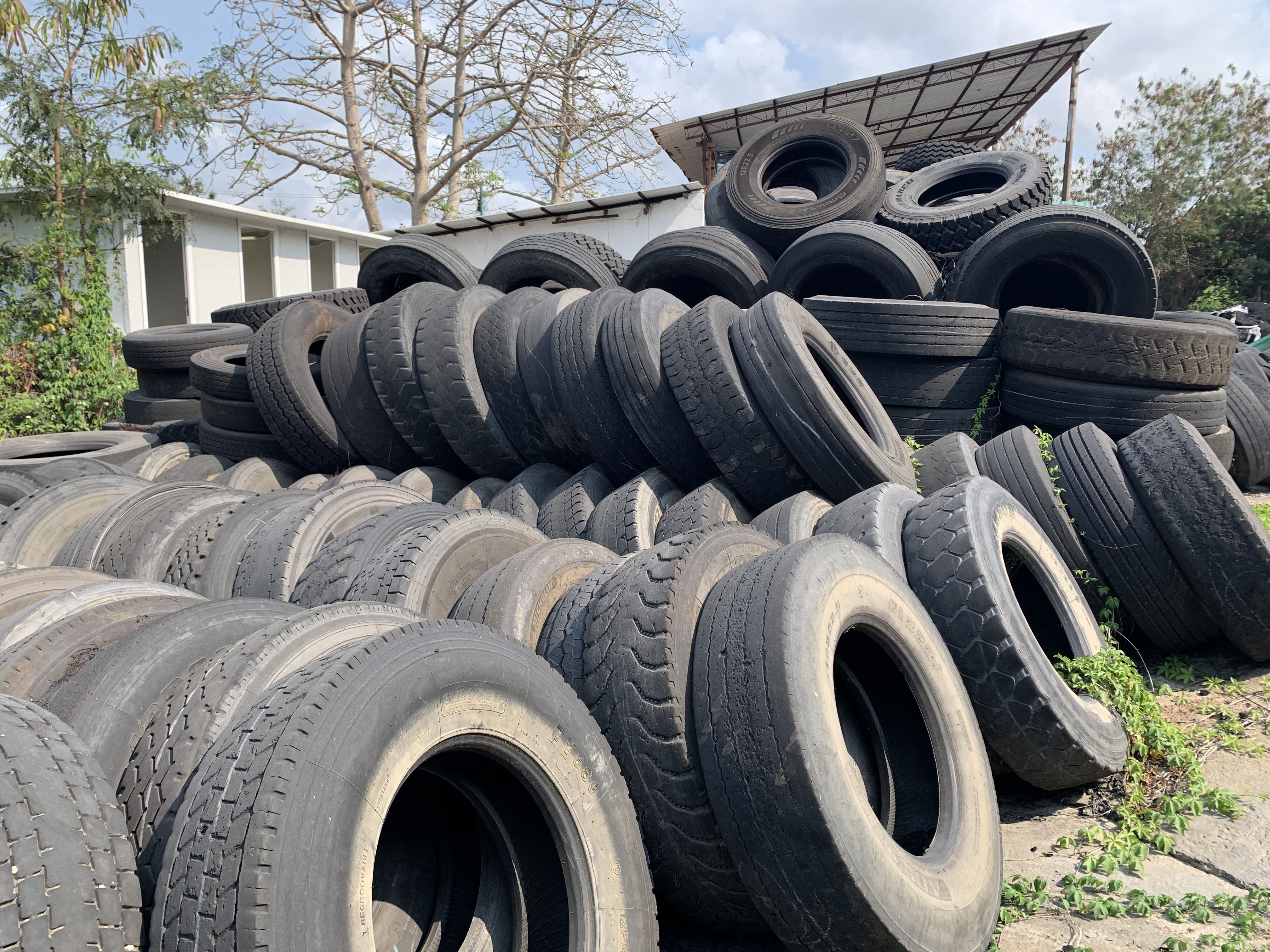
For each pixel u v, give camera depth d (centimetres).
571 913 232
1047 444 558
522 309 671
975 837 300
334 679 198
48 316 1473
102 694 244
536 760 231
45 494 512
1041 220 764
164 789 213
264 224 2039
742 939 296
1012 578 478
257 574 412
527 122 2353
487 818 239
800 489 525
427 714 206
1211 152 3184
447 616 352
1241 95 3166
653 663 279
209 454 812
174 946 174
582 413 585
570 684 302
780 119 1888
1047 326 676
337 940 175
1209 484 462
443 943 238
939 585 378
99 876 166
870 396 625
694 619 293
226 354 890
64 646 279
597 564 379
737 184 981
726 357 523
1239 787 382
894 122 2011
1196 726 436
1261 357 1002
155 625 269
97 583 321
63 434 944
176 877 180
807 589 278
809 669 258
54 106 1471
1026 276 827
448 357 652
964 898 275
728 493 525
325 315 789
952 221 848
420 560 349
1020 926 296
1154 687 483
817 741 247
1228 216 3117
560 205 1681
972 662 364
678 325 552
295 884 172
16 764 170
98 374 1451
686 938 300
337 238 2242
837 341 713
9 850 155
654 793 271
